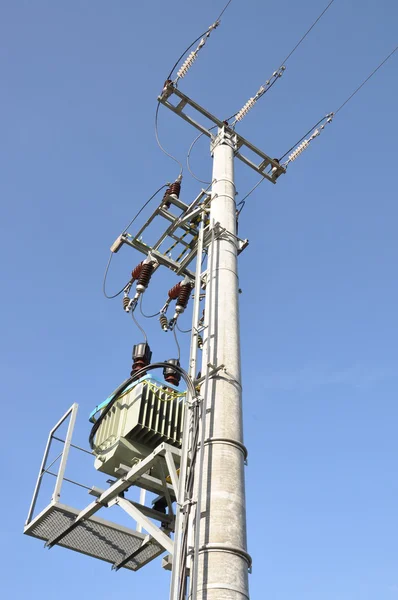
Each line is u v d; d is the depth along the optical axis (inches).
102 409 405.4
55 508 363.3
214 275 367.2
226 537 260.8
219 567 252.2
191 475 286.8
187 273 487.8
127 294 505.7
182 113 484.4
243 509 275.6
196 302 359.3
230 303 351.6
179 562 262.5
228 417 301.7
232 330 339.0
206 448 291.9
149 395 388.8
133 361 416.2
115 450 374.3
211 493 275.0
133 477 342.0
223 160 455.8
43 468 392.8
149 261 489.7
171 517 368.5
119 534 388.2
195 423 305.3
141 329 430.6
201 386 325.1
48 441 403.2
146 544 387.9
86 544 399.2
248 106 498.9
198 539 255.0
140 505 363.6
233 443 293.0
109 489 351.6
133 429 372.8
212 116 491.2
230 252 381.4
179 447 384.2
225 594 244.5
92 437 389.7
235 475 282.7
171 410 390.6
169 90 478.0
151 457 334.6
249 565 265.4
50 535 391.2
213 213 411.2
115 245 510.0
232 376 319.0
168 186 497.0
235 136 496.4
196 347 343.6
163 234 484.7
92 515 370.3
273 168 517.7
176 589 254.2
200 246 389.4
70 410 401.7
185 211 480.4
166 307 495.8
